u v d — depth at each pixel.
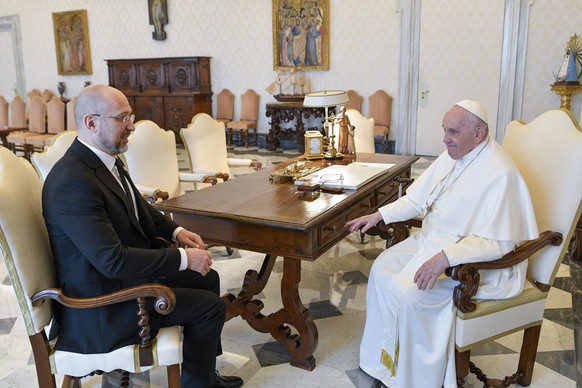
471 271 1.95
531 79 7.38
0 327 2.90
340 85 8.73
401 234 2.65
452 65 7.82
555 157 2.20
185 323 1.97
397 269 2.33
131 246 1.94
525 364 2.21
